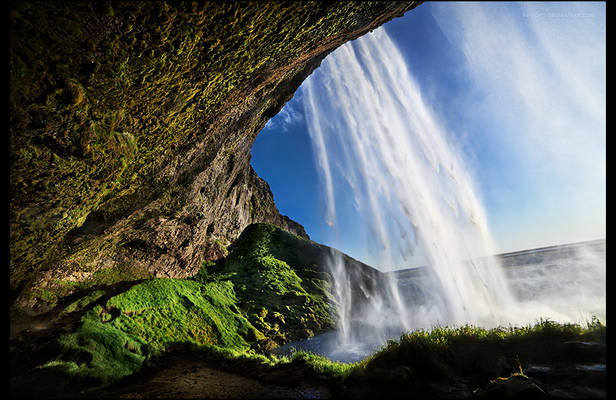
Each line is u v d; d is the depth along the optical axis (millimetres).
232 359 7273
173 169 10930
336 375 5152
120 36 4969
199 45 6027
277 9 5859
